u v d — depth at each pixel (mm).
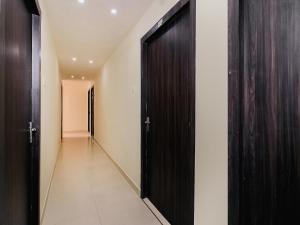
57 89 5812
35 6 2078
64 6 2859
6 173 1391
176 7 2143
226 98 1475
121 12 3023
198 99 1786
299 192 1217
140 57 3213
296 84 1214
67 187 3494
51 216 2541
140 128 3209
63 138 9477
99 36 4047
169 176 2461
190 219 1889
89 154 6125
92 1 2736
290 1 1236
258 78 1359
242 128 1400
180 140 2221
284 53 1259
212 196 1614
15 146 1630
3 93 1271
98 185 3600
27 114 2100
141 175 3113
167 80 2525
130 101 3779
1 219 1252
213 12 1603
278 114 1286
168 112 2502
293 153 1234
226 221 1475
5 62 1318
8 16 1393
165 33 2568
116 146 4855
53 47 4293
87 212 2650
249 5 1396
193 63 1842
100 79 7441
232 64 1411
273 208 1315
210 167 1638
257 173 1369
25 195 2027
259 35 1359
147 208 2787
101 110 7230
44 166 2762
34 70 2258
